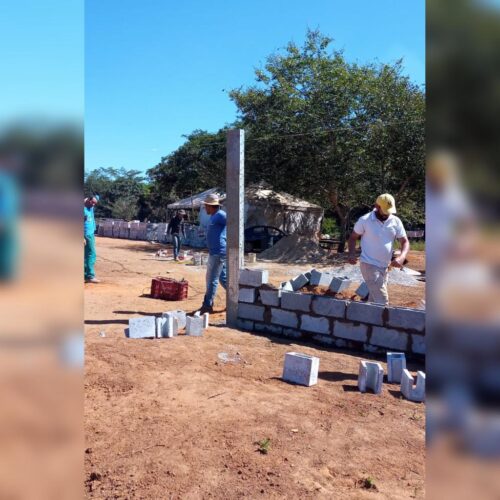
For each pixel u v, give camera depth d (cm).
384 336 580
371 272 615
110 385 443
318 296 632
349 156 1992
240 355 564
